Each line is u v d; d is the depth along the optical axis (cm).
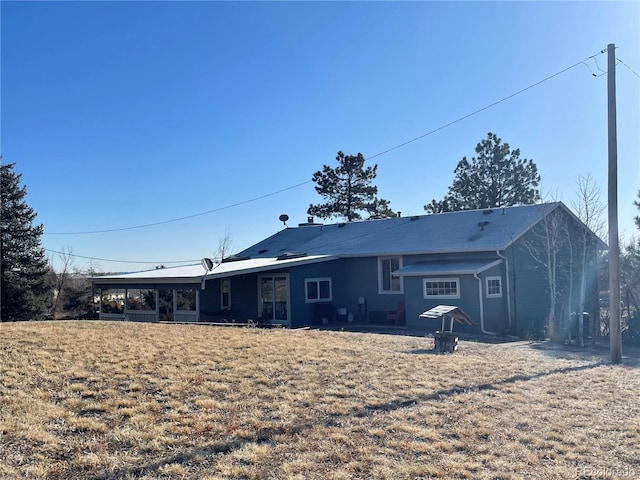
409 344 1273
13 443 511
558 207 2275
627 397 803
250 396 716
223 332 1298
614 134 1252
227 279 2489
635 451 573
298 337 1277
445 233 2292
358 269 2383
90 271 4906
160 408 649
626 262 2444
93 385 724
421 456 540
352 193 4406
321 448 552
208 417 624
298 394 736
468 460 533
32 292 3759
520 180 3853
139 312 2391
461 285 1973
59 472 462
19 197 3825
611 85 1255
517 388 832
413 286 2094
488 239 2083
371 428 616
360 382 816
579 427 651
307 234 2959
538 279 2153
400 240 2367
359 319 2350
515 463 531
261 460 515
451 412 688
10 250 3716
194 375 797
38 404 628
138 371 805
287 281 2217
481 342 1642
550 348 1480
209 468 491
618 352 1202
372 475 489
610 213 1248
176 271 2436
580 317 1655
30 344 962
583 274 2177
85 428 566
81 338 1055
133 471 475
